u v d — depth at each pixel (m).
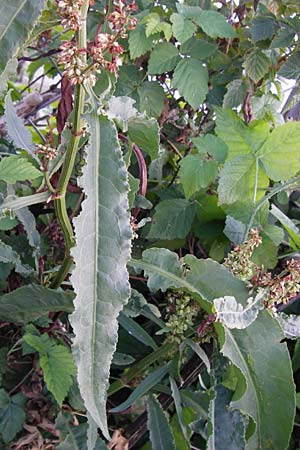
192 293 0.55
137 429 0.63
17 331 0.61
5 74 0.41
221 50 0.84
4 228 0.58
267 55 0.80
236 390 0.53
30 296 0.54
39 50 0.82
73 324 0.40
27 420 0.57
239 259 0.57
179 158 0.83
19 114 0.84
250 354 0.52
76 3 0.39
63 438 0.56
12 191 0.63
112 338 0.41
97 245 0.41
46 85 1.12
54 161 0.48
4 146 0.77
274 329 0.53
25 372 0.60
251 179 0.67
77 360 0.40
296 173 0.69
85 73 0.40
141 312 0.60
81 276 0.40
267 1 0.81
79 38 0.40
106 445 0.57
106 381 0.41
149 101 0.77
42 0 0.39
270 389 0.52
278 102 0.83
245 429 0.56
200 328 0.56
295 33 0.77
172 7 0.79
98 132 0.42
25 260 0.66
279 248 0.77
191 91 0.73
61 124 0.58
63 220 0.49
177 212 0.71
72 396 0.56
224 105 0.80
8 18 0.39
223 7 0.84
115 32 0.45
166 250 0.56
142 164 0.62
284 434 0.52
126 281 0.42
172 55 0.74
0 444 0.55
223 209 0.69
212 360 0.57
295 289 0.53
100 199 0.41
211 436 0.52
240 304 0.51
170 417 0.71
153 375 0.58
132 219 0.57
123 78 0.77
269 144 0.66
